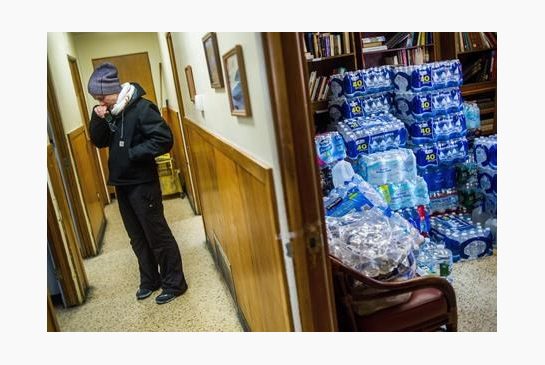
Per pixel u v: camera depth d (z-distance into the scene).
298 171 1.04
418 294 1.53
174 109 4.21
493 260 2.54
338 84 2.96
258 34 1.00
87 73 4.72
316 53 3.42
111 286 2.80
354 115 2.88
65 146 3.10
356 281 1.56
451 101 2.75
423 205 2.60
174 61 3.29
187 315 2.31
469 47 3.62
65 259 2.49
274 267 1.23
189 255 3.15
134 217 2.45
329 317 1.14
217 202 2.25
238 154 1.42
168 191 4.89
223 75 1.59
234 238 1.90
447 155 2.79
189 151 3.33
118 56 4.79
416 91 2.71
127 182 2.25
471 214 2.93
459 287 2.27
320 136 2.56
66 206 2.61
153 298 2.55
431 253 2.32
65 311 2.52
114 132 2.21
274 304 1.35
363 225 1.76
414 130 2.79
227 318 2.23
